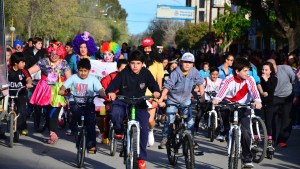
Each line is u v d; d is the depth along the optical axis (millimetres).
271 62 14430
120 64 13797
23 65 13977
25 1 67375
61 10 75625
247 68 10969
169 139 11805
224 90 11023
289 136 16734
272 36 34656
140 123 10312
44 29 75250
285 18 30188
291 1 29656
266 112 14180
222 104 10812
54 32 76562
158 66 14836
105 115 14242
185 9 77625
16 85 13938
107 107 13258
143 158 10258
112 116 10391
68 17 78375
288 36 30125
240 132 10516
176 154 11633
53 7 75125
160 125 19297
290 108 14969
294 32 30016
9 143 13914
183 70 12727
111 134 12828
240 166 12102
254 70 15617
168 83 12688
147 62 14680
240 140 10516
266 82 14414
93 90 12266
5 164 11719
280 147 15156
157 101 11039
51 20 75188
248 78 11031
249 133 10797
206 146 14977
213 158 13156
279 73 14719
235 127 10445
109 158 12680
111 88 10461
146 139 10312
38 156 12773
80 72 12148
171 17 77312
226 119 11258
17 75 13953
